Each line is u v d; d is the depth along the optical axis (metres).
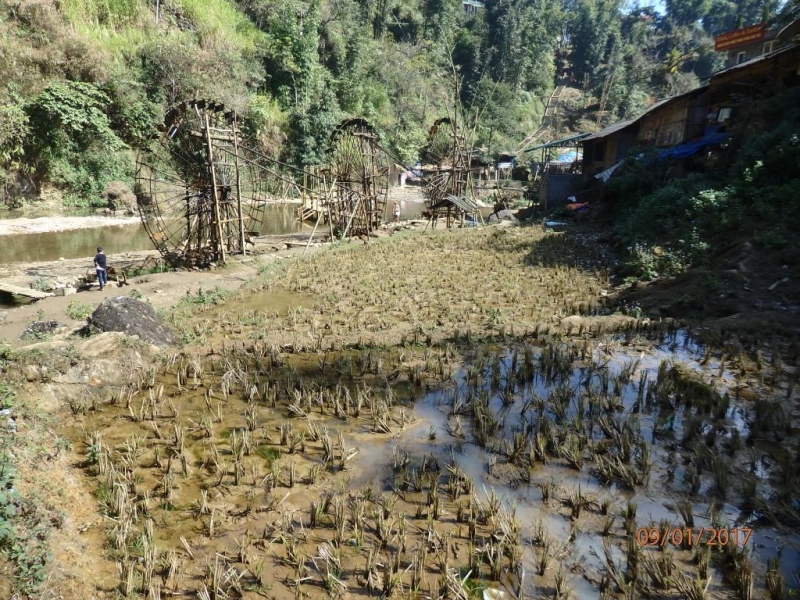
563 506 5.50
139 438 6.95
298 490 5.86
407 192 54.62
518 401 8.05
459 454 6.58
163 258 19.11
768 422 6.86
